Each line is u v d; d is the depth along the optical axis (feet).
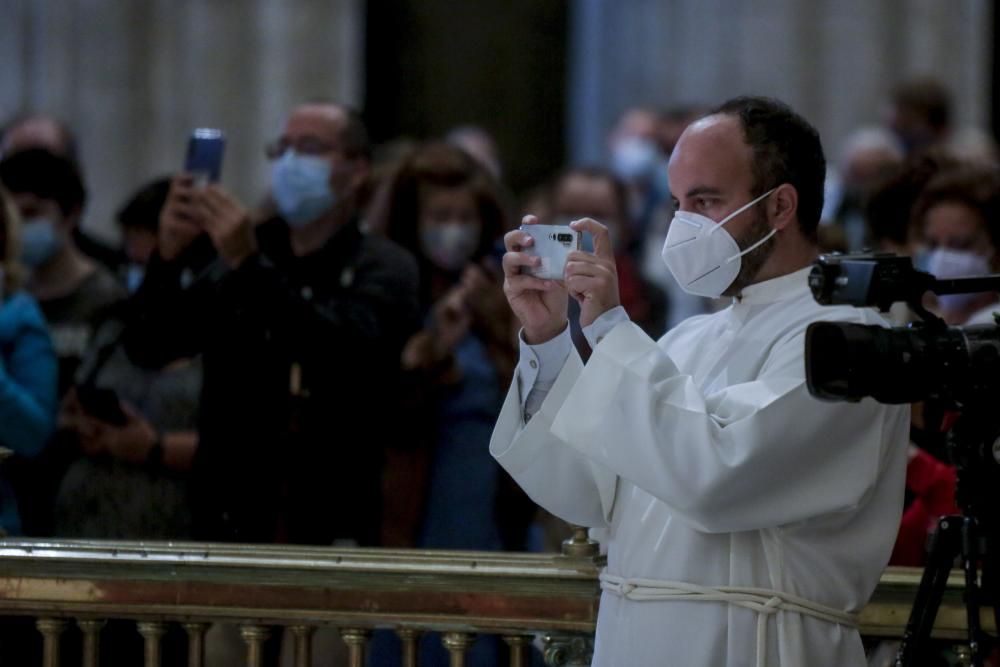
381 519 49.14
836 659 31.01
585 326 31.96
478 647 45.65
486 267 51.57
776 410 30.22
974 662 29.30
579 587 34.71
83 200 54.95
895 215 49.98
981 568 32.27
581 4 128.98
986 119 116.88
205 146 46.29
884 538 31.68
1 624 44.37
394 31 130.11
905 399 28.35
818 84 116.16
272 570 35.32
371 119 130.31
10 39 111.86
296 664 35.86
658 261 89.97
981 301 46.11
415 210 53.93
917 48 115.24
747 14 117.70
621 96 124.88
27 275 54.54
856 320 32.01
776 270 32.86
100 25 112.88
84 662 36.35
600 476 33.35
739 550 31.19
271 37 113.91
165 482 46.93
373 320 47.65
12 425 46.93
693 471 30.17
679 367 33.71
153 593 35.60
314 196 48.16
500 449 33.63
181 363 47.93
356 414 46.88
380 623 35.27
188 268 46.47
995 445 29.07
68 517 46.85
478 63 132.87
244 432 45.32
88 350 48.73
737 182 32.09
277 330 45.55
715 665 30.83
